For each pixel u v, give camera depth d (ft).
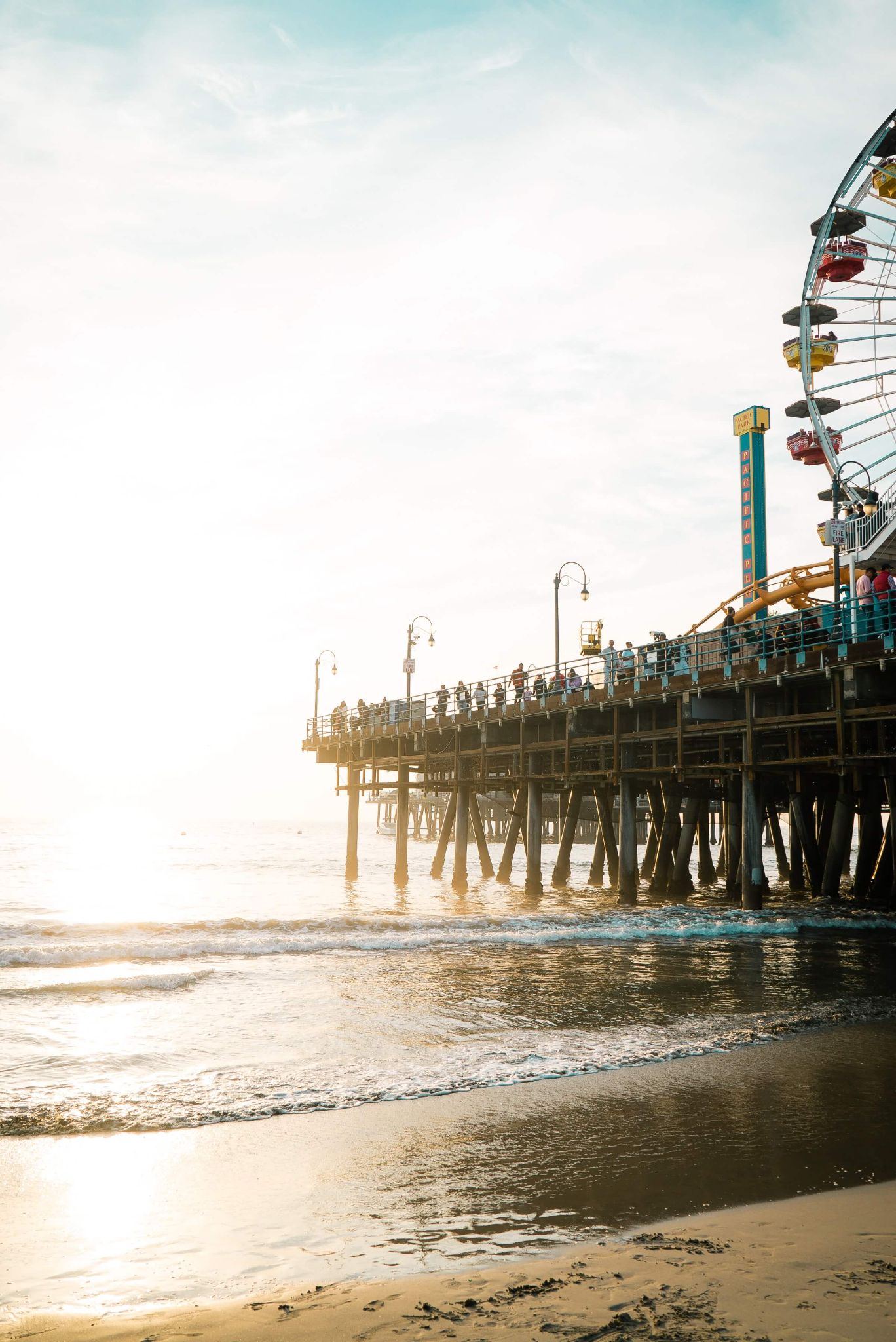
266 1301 18.31
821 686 89.45
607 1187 25.38
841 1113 32.42
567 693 114.52
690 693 96.68
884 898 104.47
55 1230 23.08
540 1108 33.27
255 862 256.73
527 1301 17.51
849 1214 22.76
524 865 230.89
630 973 63.87
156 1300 18.94
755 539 153.28
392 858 280.51
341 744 173.37
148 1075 37.99
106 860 269.85
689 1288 17.85
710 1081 36.91
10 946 71.00
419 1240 21.89
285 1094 35.12
